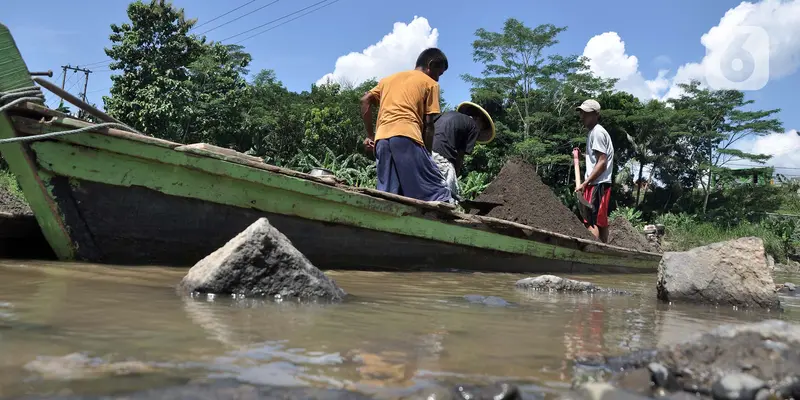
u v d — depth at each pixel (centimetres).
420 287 350
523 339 200
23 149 352
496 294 340
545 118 3123
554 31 3134
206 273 262
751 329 154
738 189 3353
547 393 133
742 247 355
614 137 3425
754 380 128
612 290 409
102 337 164
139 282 288
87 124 363
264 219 281
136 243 382
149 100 2130
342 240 438
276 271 267
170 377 129
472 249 504
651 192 3594
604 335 217
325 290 272
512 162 746
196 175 386
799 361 136
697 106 3503
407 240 468
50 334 164
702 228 2088
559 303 316
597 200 674
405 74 517
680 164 3431
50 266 338
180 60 2316
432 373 146
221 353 153
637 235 969
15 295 227
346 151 2577
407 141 495
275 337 177
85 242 375
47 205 363
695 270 355
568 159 3009
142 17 2242
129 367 136
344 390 127
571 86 3198
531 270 545
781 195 3372
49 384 121
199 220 392
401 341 183
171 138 2241
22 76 357
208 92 2392
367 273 420
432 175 504
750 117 3409
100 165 367
